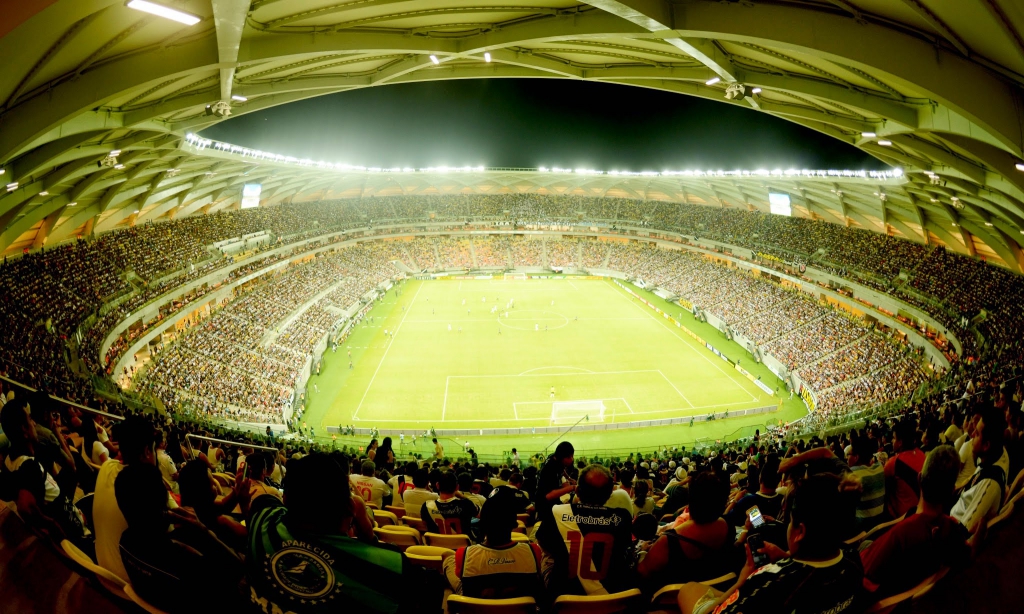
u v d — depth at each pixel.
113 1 10.26
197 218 62.50
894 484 7.63
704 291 75.81
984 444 6.70
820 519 3.56
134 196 46.00
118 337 38.81
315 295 68.38
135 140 28.19
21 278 35.03
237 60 16.80
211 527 5.75
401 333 65.88
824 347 52.06
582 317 72.62
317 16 16.81
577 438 41.47
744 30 14.53
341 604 3.54
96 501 4.77
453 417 44.94
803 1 13.79
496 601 4.63
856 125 23.78
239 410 38.38
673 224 93.69
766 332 59.28
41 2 7.78
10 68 10.97
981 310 40.97
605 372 54.34
